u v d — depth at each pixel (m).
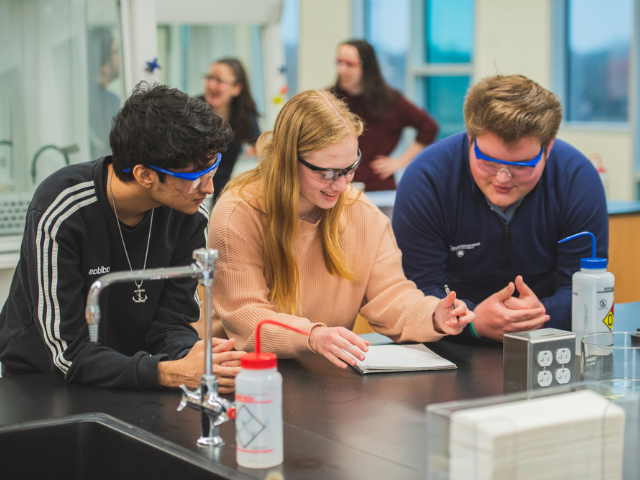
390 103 4.51
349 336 1.54
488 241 2.07
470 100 1.85
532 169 1.80
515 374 1.41
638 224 3.74
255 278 1.72
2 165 3.06
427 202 2.04
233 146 4.33
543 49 6.16
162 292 1.69
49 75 3.10
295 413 1.32
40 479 1.26
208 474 1.07
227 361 1.42
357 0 7.39
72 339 1.52
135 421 1.27
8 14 3.00
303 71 6.96
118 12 3.18
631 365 1.38
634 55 5.61
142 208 1.55
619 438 0.92
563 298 1.92
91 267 1.57
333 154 1.58
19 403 1.37
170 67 4.35
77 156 3.20
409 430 1.23
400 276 1.88
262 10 4.48
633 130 5.69
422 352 1.70
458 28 6.98
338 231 1.81
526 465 0.87
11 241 3.01
